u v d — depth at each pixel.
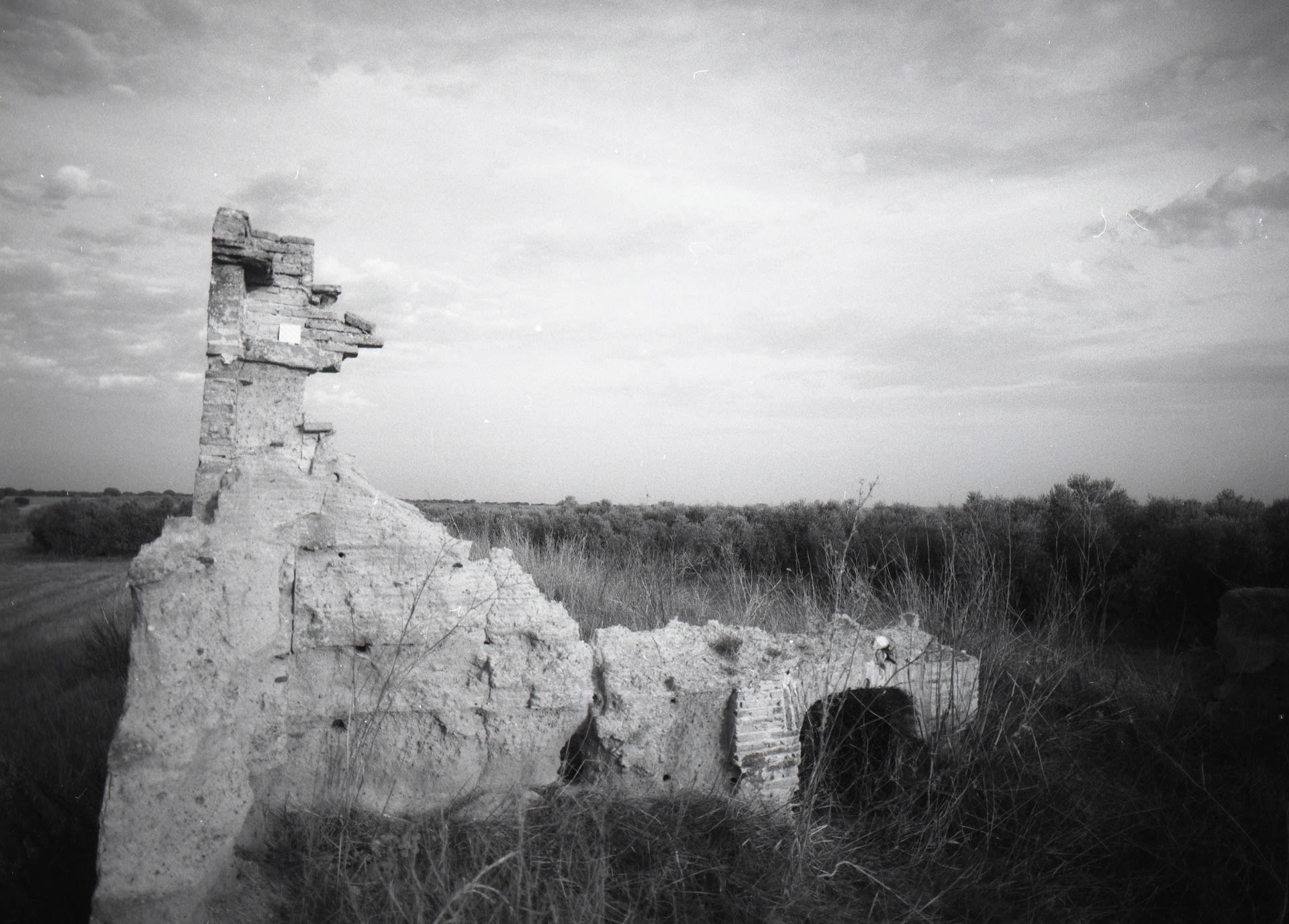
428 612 5.05
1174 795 5.96
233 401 4.97
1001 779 5.96
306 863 4.21
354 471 5.30
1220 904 4.89
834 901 4.63
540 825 4.73
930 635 6.65
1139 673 8.51
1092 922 4.85
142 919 3.63
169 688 4.00
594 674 5.41
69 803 4.91
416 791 5.00
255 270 5.18
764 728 5.49
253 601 4.46
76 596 19.33
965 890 4.89
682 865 4.55
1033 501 16.11
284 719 4.76
